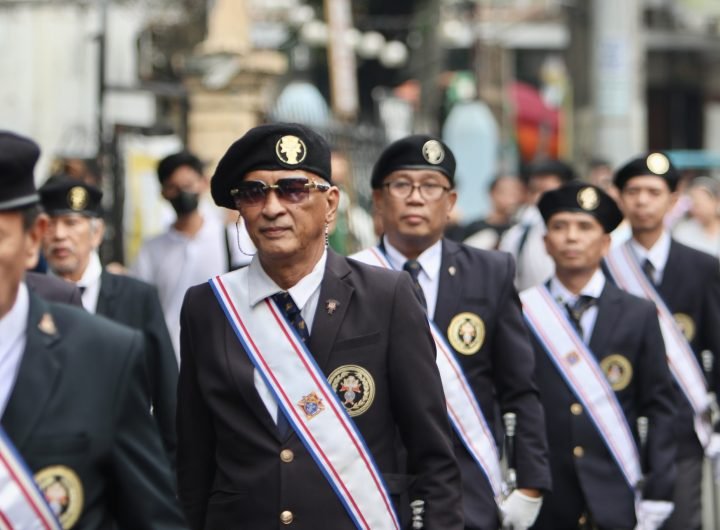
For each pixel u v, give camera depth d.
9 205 7.91
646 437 15.68
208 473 10.64
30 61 30.58
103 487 8.41
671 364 17.86
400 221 14.04
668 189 18.11
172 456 15.26
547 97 65.75
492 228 26.48
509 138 54.69
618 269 18.25
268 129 10.24
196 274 20.28
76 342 8.34
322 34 46.72
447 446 10.45
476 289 14.01
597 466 15.45
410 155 14.03
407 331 10.46
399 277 10.64
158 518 8.52
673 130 70.19
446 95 51.88
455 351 13.79
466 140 46.00
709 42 66.06
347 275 10.55
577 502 15.45
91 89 31.00
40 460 8.07
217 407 10.34
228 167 10.37
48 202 15.38
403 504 10.80
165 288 20.31
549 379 15.66
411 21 52.91
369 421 10.34
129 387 8.46
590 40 47.56
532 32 66.69
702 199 29.88
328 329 10.34
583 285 16.00
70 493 8.14
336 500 10.12
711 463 18.38
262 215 10.23
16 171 7.92
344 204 29.95
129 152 26.58
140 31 34.12
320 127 33.91
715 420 17.81
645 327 15.84
